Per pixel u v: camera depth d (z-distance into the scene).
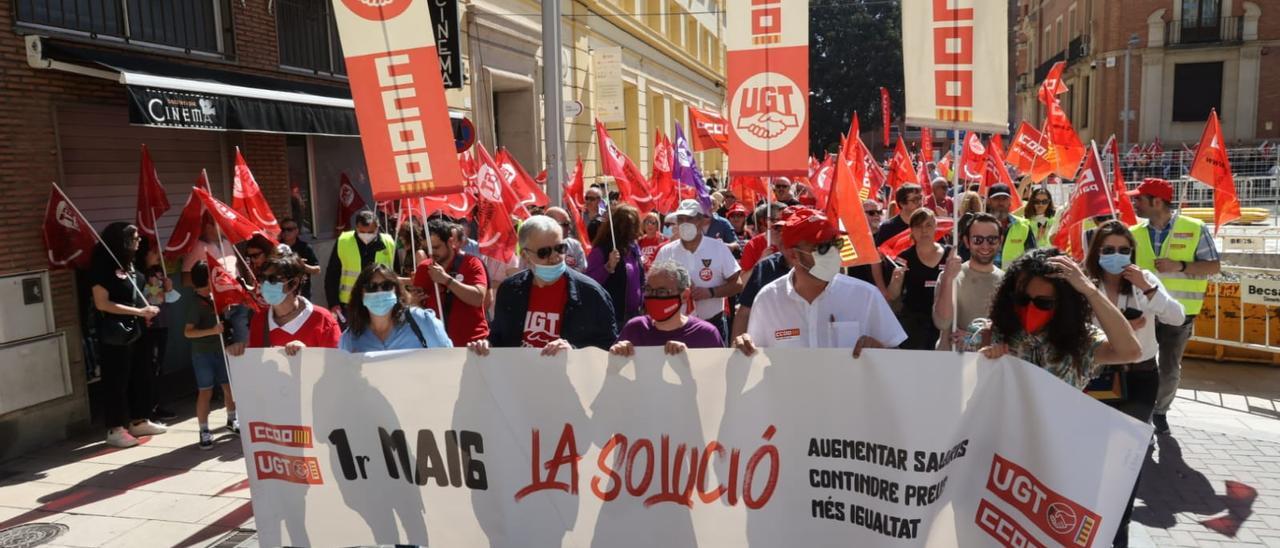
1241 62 37.84
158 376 7.96
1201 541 4.90
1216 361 9.31
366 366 3.89
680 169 9.77
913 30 4.04
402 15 4.41
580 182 11.34
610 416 3.69
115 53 7.77
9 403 6.70
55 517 5.52
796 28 5.11
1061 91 11.11
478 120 14.65
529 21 16.94
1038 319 3.53
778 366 3.51
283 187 10.18
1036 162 11.16
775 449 3.54
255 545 5.02
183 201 8.80
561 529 3.77
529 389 3.76
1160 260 6.66
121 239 6.93
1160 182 6.76
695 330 4.16
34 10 7.04
